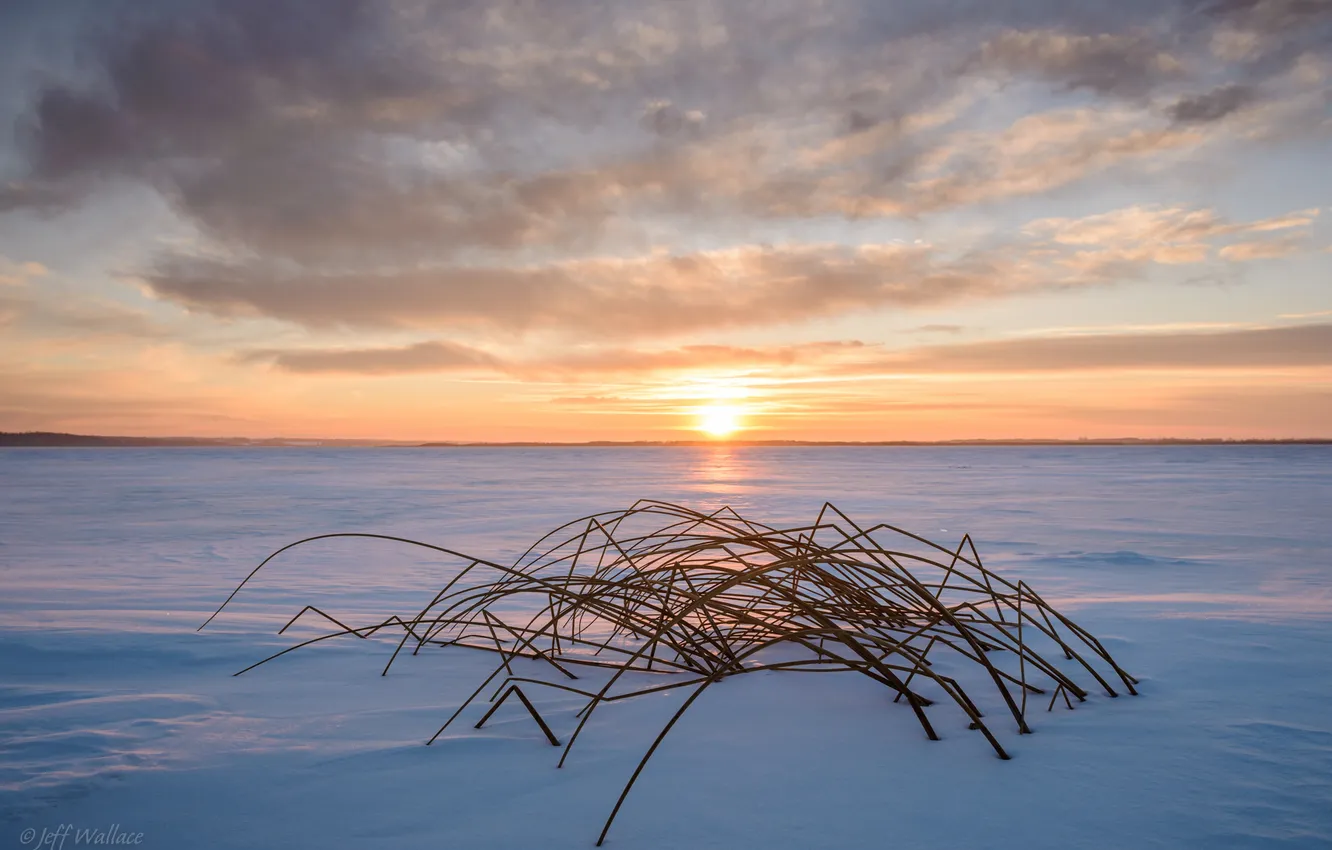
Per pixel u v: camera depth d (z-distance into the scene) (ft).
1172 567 19.33
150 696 8.18
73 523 34.40
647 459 207.92
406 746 6.61
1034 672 8.81
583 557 21.74
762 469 119.65
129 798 5.61
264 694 8.31
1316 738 6.59
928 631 10.10
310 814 5.33
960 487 65.67
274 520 36.11
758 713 7.29
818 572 9.73
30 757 6.39
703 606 8.93
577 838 4.94
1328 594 14.92
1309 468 111.65
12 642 10.66
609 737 6.74
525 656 9.86
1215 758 6.15
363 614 13.39
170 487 66.08
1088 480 77.20
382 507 44.52
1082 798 5.42
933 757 6.20
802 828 5.02
